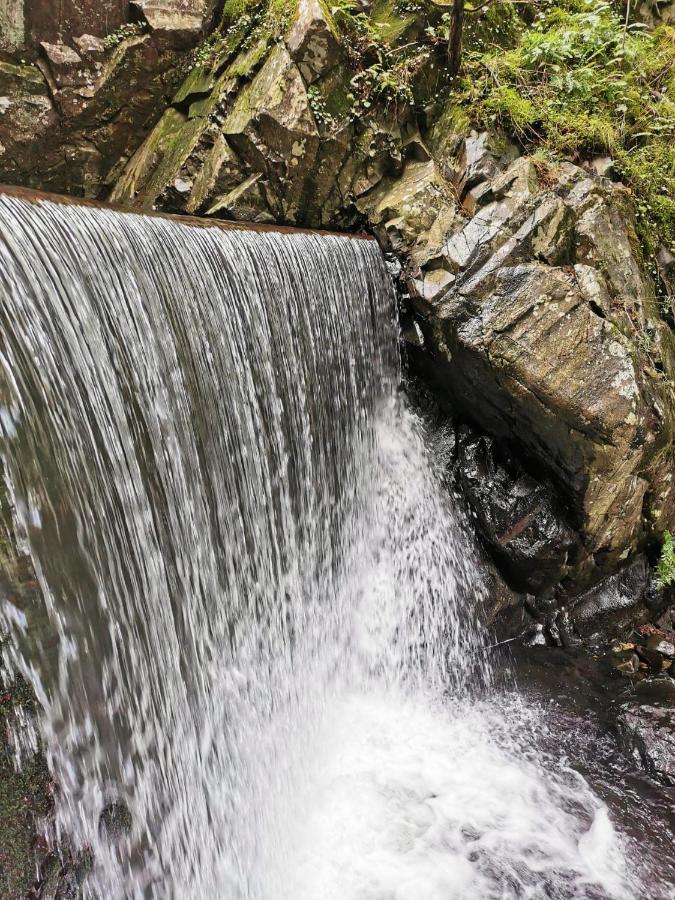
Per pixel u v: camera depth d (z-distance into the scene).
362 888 3.57
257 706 4.19
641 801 4.14
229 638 4.01
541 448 5.05
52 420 2.76
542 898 3.51
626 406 4.64
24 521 2.61
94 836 2.92
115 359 3.15
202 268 3.77
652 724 4.57
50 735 2.76
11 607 2.59
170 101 6.43
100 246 3.18
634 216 5.63
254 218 5.44
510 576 5.59
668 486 5.41
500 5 6.38
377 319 5.35
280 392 4.40
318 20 5.09
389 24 5.68
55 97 5.94
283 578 4.57
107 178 6.57
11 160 6.03
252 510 4.21
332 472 5.08
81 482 2.89
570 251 5.09
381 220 5.48
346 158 5.55
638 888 3.57
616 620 5.68
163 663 3.42
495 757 4.49
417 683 5.25
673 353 5.40
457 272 5.06
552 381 4.68
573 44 6.29
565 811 4.06
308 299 4.60
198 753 3.63
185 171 5.59
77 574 2.86
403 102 5.63
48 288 2.82
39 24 5.68
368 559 5.54
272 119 5.15
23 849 2.64
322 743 4.58
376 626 5.40
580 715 4.87
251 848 3.78
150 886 3.13
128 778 3.12
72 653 2.84
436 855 3.74
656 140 6.11
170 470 3.49
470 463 5.60
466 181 5.57
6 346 2.56
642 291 5.32
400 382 5.75
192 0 6.09
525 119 5.71
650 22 7.55
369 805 4.09
